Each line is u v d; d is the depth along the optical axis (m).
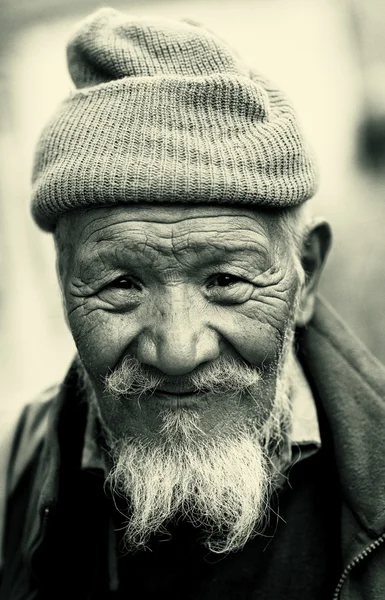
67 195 0.94
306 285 1.16
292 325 1.08
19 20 3.05
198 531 1.11
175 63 0.98
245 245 0.95
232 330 0.97
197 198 0.91
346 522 1.00
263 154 0.94
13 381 3.15
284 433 1.11
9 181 3.14
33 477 1.34
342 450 1.03
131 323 0.98
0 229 3.14
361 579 0.97
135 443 1.02
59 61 3.10
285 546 1.09
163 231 0.92
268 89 1.03
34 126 3.15
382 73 3.00
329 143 3.04
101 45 1.01
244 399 1.02
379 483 0.98
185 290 0.95
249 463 1.01
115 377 1.00
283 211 1.02
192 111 0.93
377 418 1.02
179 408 0.99
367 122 3.00
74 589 1.19
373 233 2.64
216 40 1.00
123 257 0.94
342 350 1.11
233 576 1.09
